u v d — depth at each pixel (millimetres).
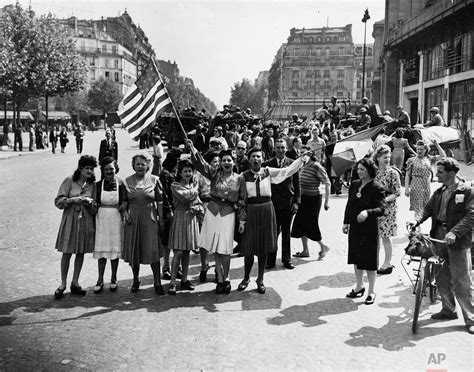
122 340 5266
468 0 24938
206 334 5422
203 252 7406
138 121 7555
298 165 7109
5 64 37094
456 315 5863
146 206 6766
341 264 8273
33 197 15250
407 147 14828
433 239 5742
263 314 6027
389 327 5617
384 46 41188
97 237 6738
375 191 6375
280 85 105562
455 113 29250
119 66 101875
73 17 98000
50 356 4891
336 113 25922
